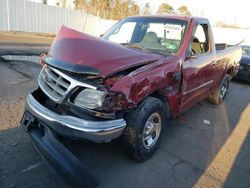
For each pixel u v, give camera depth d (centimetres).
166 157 357
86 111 269
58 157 258
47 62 294
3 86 559
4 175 282
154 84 314
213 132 464
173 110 381
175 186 298
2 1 1662
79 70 263
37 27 1950
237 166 355
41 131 293
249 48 1095
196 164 349
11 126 388
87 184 249
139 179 303
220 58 543
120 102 274
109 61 277
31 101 306
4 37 1439
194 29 419
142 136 317
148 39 417
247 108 643
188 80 401
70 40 299
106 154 345
